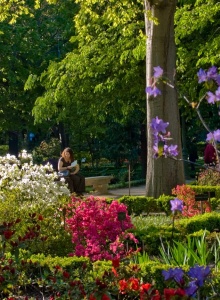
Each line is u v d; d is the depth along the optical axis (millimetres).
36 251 9703
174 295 4477
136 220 14445
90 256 9250
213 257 9836
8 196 10430
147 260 8555
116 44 25844
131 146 39031
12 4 20562
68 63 26875
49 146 44781
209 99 4988
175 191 16297
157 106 17703
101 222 9633
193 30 22375
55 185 10781
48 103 28219
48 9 36781
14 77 33969
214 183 19344
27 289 8172
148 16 17250
